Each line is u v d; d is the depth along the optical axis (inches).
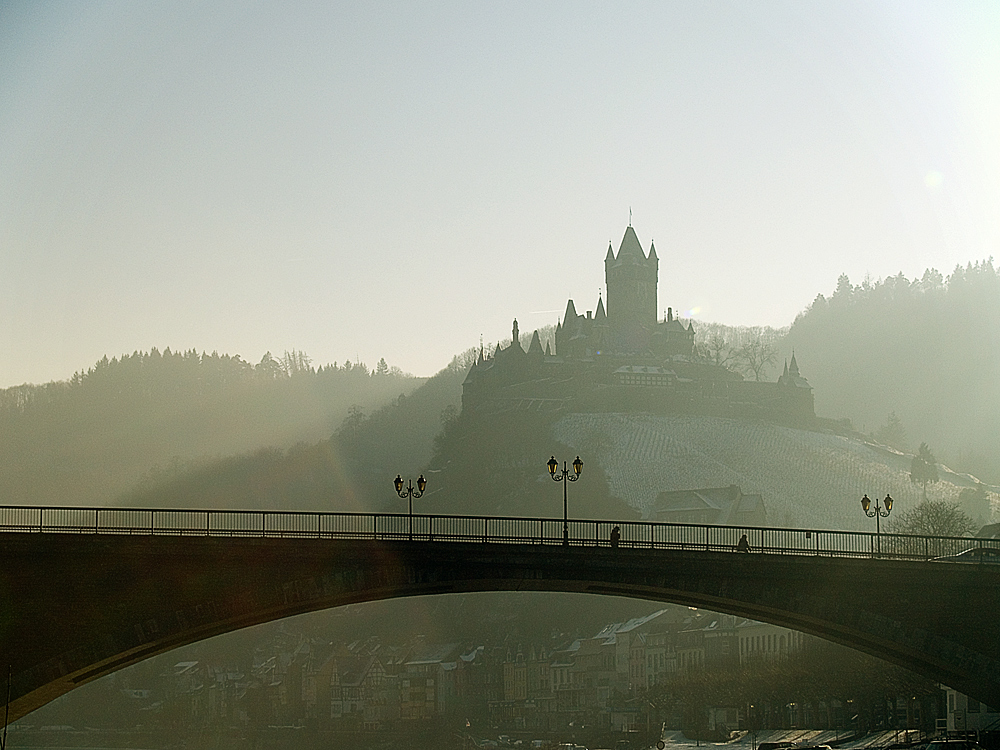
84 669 3280.0
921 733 5876.0
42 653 3250.5
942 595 3823.8
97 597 3289.9
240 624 3516.2
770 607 3784.5
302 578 3408.0
